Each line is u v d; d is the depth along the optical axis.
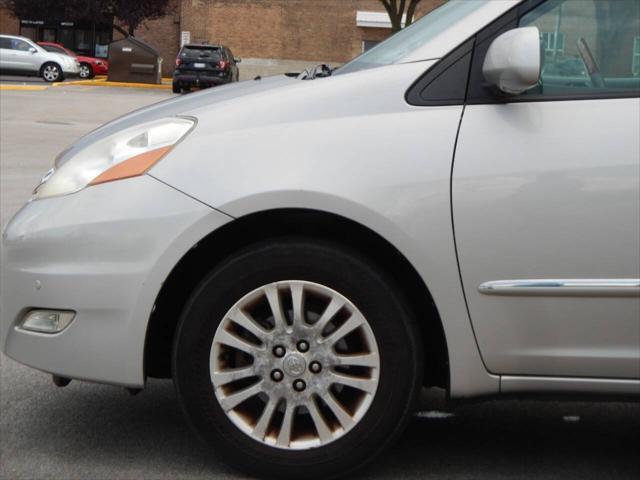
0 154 13.49
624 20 3.33
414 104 3.31
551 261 3.21
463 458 3.69
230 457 3.38
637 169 3.19
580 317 3.24
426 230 3.22
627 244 3.19
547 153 3.21
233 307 3.31
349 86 3.37
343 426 3.34
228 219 3.25
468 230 3.22
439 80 3.31
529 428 4.04
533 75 3.08
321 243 3.29
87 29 50.91
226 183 3.26
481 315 3.25
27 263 3.40
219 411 3.35
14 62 36.72
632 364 3.26
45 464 3.58
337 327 3.35
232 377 3.35
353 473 3.52
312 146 3.27
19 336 3.44
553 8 3.35
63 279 3.32
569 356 3.26
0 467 3.55
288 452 3.35
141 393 4.41
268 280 3.29
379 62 3.57
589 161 3.20
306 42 43.09
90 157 3.49
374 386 3.31
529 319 3.25
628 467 3.62
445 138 3.25
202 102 3.60
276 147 3.28
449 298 3.25
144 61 37.47
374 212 3.21
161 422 4.04
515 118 3.25
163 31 49.53
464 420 4.13
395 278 3.47
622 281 3.21
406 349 3.30
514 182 3.21
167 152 3.35
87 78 42.34
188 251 3.27
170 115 3.54
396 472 3.54
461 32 3.35
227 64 34.22
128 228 3.29
